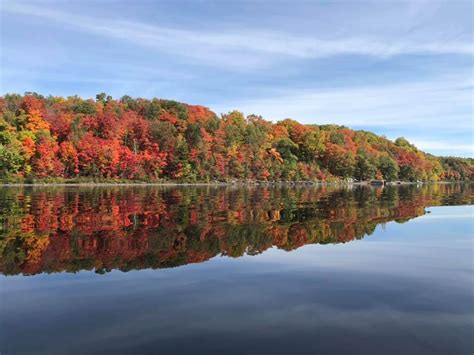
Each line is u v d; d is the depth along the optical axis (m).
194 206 24.83
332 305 6.81
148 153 87.19
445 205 27.55
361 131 182.62
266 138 119.62
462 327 5.93
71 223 15.80
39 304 6.78
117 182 76.44
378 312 6.50
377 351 5.21
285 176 111.81
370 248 11.57
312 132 129.75
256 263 9.69
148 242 12.00
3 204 24.52
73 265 9.28
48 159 68.69
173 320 6.14
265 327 5.91
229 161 101.31
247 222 16.88
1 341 5.43
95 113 95.62
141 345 5.34
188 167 89.31
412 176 154.00
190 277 8.43
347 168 127.88
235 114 131.12
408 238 13.27
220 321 6.11
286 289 7.66
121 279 8.24
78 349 5.22
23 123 74.62
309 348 5.28
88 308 6.61
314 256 10.50
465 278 8.45
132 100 120.44
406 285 7.95
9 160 63.59
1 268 8.97
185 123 101.31
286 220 17.70
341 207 25.06
